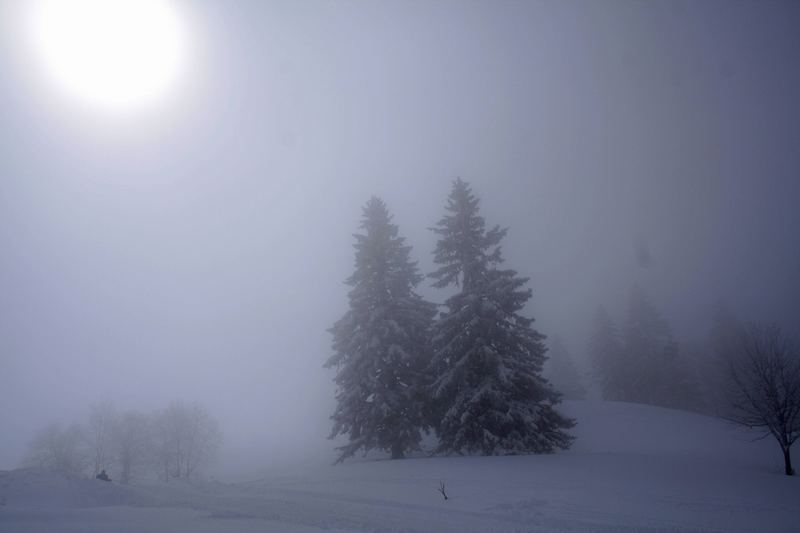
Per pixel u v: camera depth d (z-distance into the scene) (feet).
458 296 84.89
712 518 38.60
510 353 81.35
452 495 50.21
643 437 94.07
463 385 80.59
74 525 34.53
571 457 68.80
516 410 75.20
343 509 44.68
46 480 54.24
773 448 87.20
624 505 43.24
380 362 86.74
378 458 93.45
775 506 42.80
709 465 64.44
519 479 55.67
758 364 75.25
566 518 38.58
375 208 98.32
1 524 34.60
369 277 94.94
